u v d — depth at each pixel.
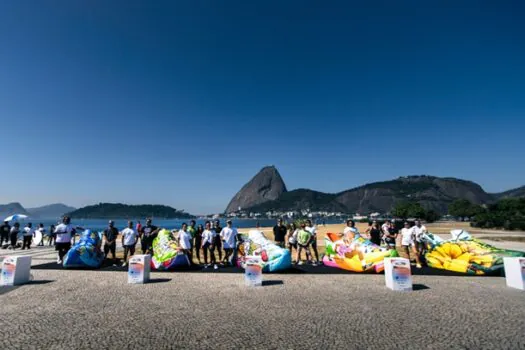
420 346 5.12
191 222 15.65
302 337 5.52
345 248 13.33
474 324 6.13
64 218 15.51
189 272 12.55
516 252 11.70
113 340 5.41
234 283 10.28
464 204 119.00
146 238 15.49
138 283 10.20
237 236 14.84
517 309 7.13
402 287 9.11
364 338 5.47
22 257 10.30
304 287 9.62
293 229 17.36
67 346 5.16
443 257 13.09
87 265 13.38
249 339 5.44
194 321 6.38
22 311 7.09
